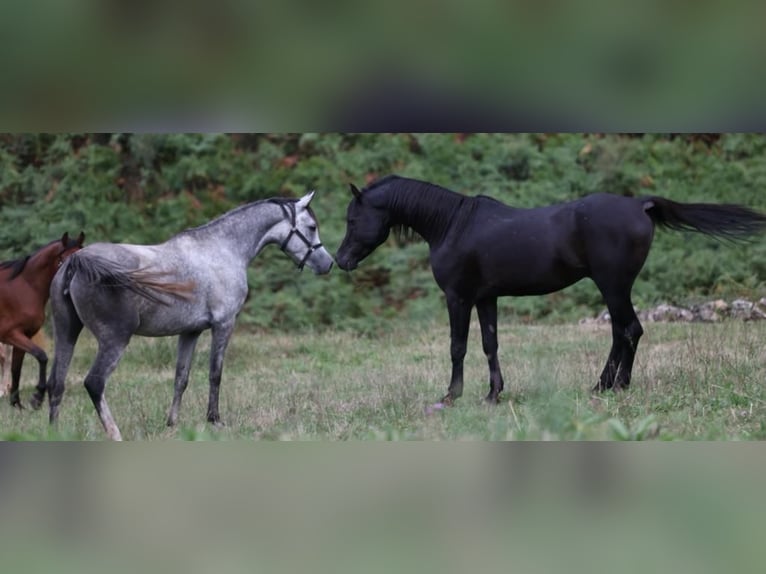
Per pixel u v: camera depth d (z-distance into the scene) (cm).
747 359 1452
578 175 2772
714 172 2741
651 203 1316
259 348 2164
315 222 1459
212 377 1362
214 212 2745
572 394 1311
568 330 2128
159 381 1806
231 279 1370
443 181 2805
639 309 2333
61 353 1292
